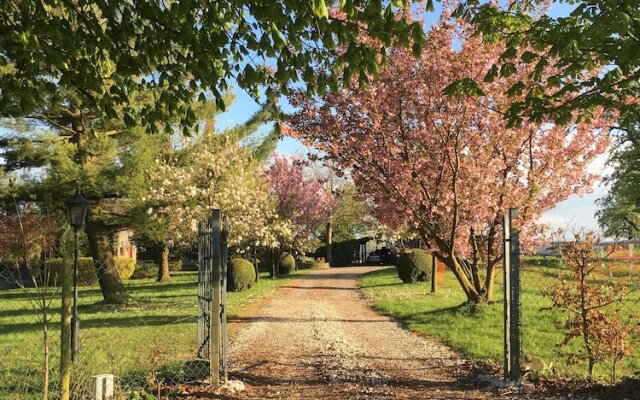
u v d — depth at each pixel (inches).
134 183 570.6
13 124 520.4
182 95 224.8
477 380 258.1
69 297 175.0
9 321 493.7
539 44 221.8
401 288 783.7
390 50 393.4
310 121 423.8
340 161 433.1
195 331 407.5
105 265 630.5
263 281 1007.0
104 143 535.8
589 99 227.9
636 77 215.0
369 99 394.0
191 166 772.6
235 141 860.0
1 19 188.5
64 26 184.5
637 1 177.8
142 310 558.3
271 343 372.2
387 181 440.1
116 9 203.5
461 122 401.1
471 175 426.9
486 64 380.2
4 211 565.6
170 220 710.5
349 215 1658.5
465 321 439.2
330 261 1688.0
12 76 212.7
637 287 309.9
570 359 259.3
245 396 224.8
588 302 251.3
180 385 231.1
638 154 1034.7
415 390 239.8
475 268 486.6
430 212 446.9
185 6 168.6
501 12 229.5
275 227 998.4
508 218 250.4
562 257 271.9
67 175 536.1
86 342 327.9
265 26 186.1
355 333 417.7
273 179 1170.0
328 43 175.9
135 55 246.1
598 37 185.6
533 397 217.6
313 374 275.0
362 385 250.7
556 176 454.0
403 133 424.2
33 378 247.9
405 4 159.5
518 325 243.0
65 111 562.9
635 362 295.1
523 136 431.5
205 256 268.8
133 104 482.6
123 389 215.2
